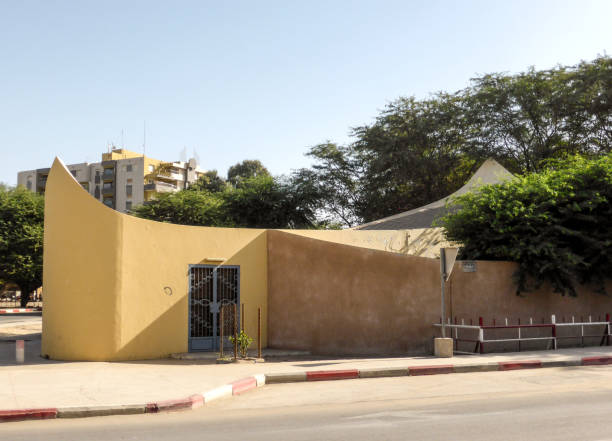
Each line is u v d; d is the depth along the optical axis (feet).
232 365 40.86
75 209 44.86
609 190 57.21
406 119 157.79
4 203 148.56
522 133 138.82
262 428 22.41
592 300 58.39
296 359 45.52
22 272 144.25
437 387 32.96
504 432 20.99
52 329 45.37
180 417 25.43
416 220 78.69
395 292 50.52
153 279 45.68
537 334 54.70
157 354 45.27
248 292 50.29
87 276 43.83
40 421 24.89
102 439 20.97
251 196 160.76
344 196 169.68
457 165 150.10
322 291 49.88
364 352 49.24
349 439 20.18
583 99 132.57
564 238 57.57
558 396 29.22
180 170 342.03
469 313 52.47
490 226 57.57
